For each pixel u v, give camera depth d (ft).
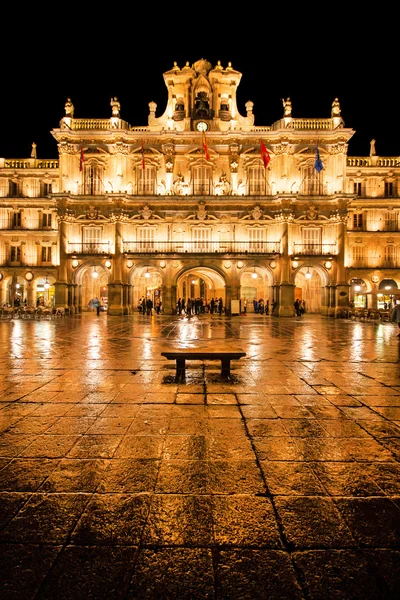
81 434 18.22
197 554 10.11
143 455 15.94
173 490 13.21
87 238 135.23
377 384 28.40
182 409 22.15
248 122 139.44
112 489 13.26
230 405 22.98
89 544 10.48
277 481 13.91
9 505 12.29
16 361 37.55
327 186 136.36
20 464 15.10
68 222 134.10
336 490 13.33
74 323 92.63
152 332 69.21
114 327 80.79
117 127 134.41
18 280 148.05
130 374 31.53
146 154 136.36
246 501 12.57
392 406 22.97
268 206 135.44
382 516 11.82
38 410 21.88
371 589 9.01
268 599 8.71
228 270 133.39
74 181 135.64
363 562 9.88
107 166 135.74
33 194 146.30
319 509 12.17
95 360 38.17
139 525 11.30
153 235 136.05
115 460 15.47
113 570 9.54
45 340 55.72
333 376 31.12
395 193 145.48
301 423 19.93
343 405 23.15
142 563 9.78
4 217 146.10
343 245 132.57
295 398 24.57
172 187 135.85
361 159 146.51
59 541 10.59
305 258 132.98
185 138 135.74
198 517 11.69
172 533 10.95
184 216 135.44
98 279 154.51
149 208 134.41
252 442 17.39
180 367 30.37
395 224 144.46
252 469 14.78
